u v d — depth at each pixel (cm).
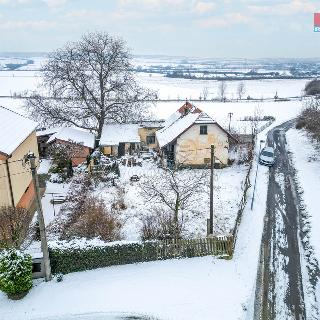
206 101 10831
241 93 12800
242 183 3744
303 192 3481
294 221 2905
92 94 5112
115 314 1792
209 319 1755
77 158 4450
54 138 4491
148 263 2227
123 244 2186
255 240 2588
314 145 5231
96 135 5391
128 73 5303
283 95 12875
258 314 1830
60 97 5166
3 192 2542
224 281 2056
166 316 1773
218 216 2956
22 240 2391
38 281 2050
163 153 4462
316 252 2411
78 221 2597
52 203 3152
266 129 6669
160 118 8350
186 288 1981
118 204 3078
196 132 4209
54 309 1827
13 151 2527
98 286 1998
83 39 5119
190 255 2291
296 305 1908
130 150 4944
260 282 2088
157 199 3123
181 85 17038
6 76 19825
